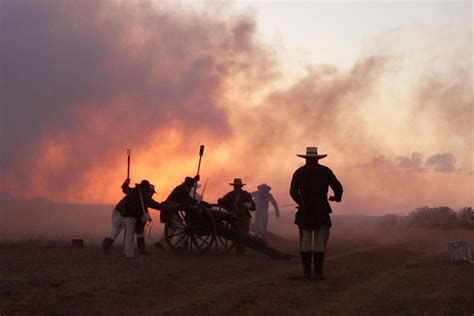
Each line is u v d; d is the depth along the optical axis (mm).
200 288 10953
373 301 9742
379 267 14266
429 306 9086
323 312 8945
